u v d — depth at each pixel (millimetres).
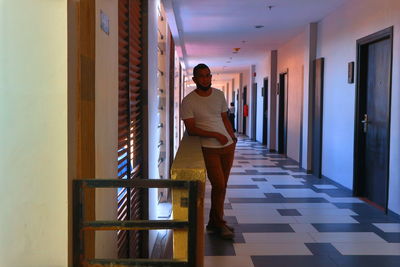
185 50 12195
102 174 2057
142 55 3750
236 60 15211
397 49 4797
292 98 10320
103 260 1489
